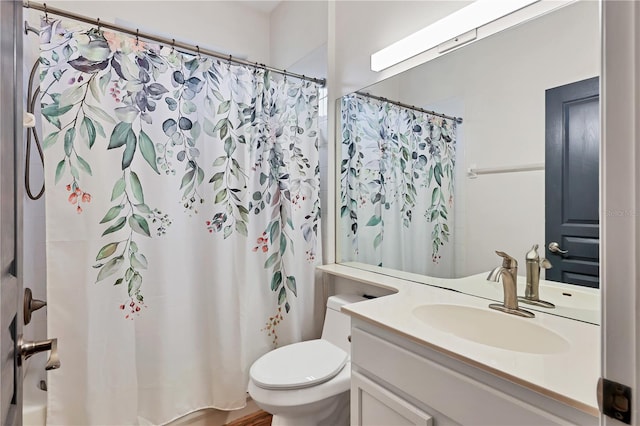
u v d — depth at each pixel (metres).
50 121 1.29
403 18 1.61
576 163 1.08
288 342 1.89
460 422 0.84
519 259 1.23
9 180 0.54
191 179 1.62
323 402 1.33
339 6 2.00
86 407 1.34
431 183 1.54
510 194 1.26
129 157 1.46
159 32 2.00
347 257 2.00
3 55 0.50
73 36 1.34
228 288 1.69
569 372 0.73
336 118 2.05
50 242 1.30
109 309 1.41
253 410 1.85
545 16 1.15
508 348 1.05
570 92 1.09
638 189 0.41
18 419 0.60
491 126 1.31
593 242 1.03
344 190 2.02
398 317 1.09
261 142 1.84
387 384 1.05
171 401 1.56
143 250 1.50
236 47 2.32
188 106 1.61
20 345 0.61
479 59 1.34
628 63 0.42
